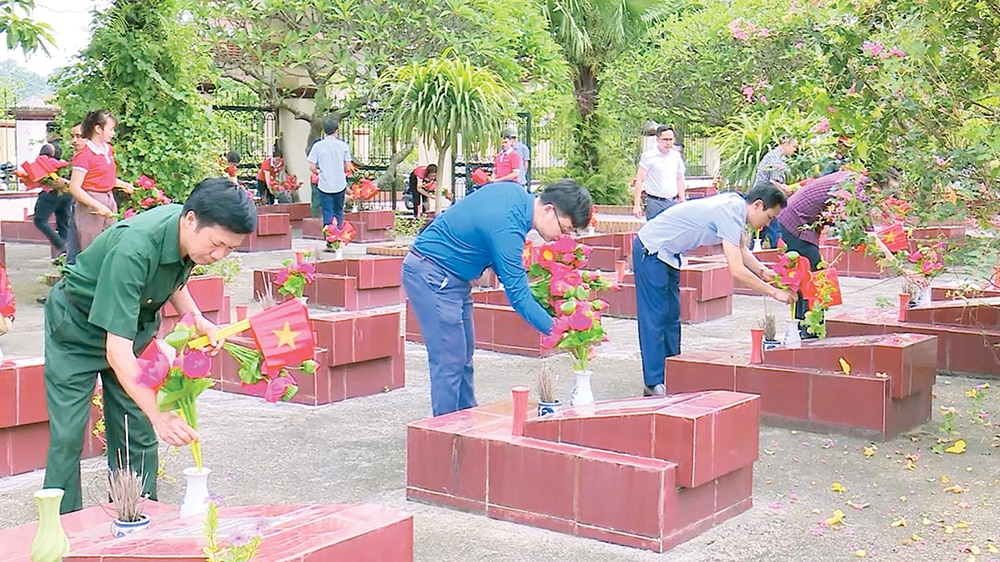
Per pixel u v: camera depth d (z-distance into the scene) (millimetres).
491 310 8961
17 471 5637
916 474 5645
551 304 5598
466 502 4992
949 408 7090
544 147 26969
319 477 5566
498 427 5117
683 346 9328
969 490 5379
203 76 13516
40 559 3176
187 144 12445
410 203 21969
